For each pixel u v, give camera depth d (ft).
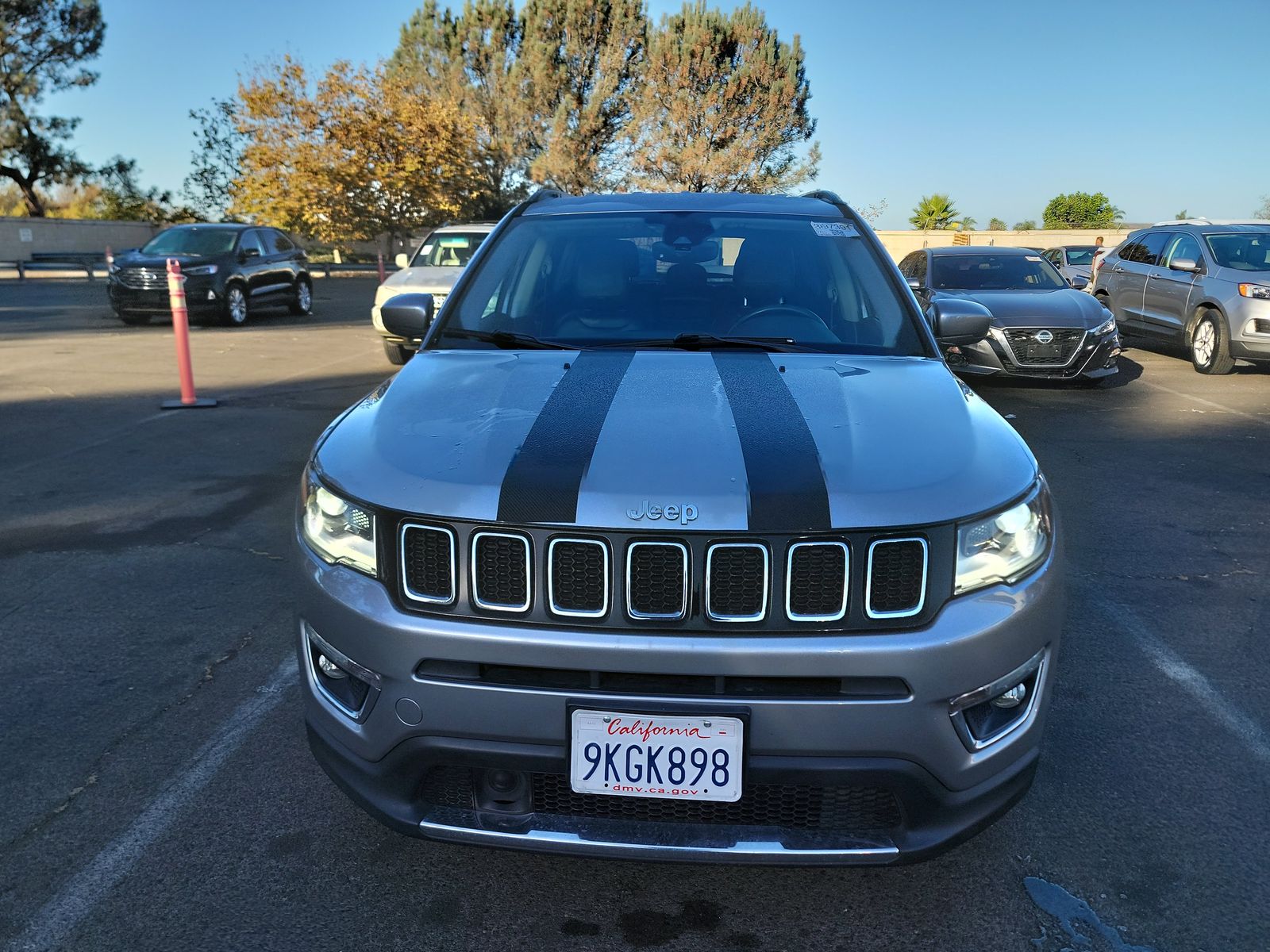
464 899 7.51
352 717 6.97
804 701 6.16
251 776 9.16
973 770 6.59
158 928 7.14
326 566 7.03
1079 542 16.01
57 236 116.88
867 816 6.59
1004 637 6.51
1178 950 6.99
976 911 7.40
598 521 6.21
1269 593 13.83
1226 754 9.63
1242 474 20.36
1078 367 29.19
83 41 127.85
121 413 26.81
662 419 7.30
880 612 6.30
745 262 10.62
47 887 7.57
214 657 11.62
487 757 6.45
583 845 6.45
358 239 100.94
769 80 113.50
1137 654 11.87
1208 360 34.17
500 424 7.33
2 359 37.78
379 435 7.59
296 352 41.29
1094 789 9.02
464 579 6.41
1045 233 112.88
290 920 7.24
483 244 11.32
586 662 6.19
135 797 8.79
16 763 9.32
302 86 94.38
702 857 6.37
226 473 20.26
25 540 15.81
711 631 6.20
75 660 11.51
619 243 10.94
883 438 7.13
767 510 6.22
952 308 10.84
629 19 116.37
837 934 7.16
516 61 119.14
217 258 52.60
